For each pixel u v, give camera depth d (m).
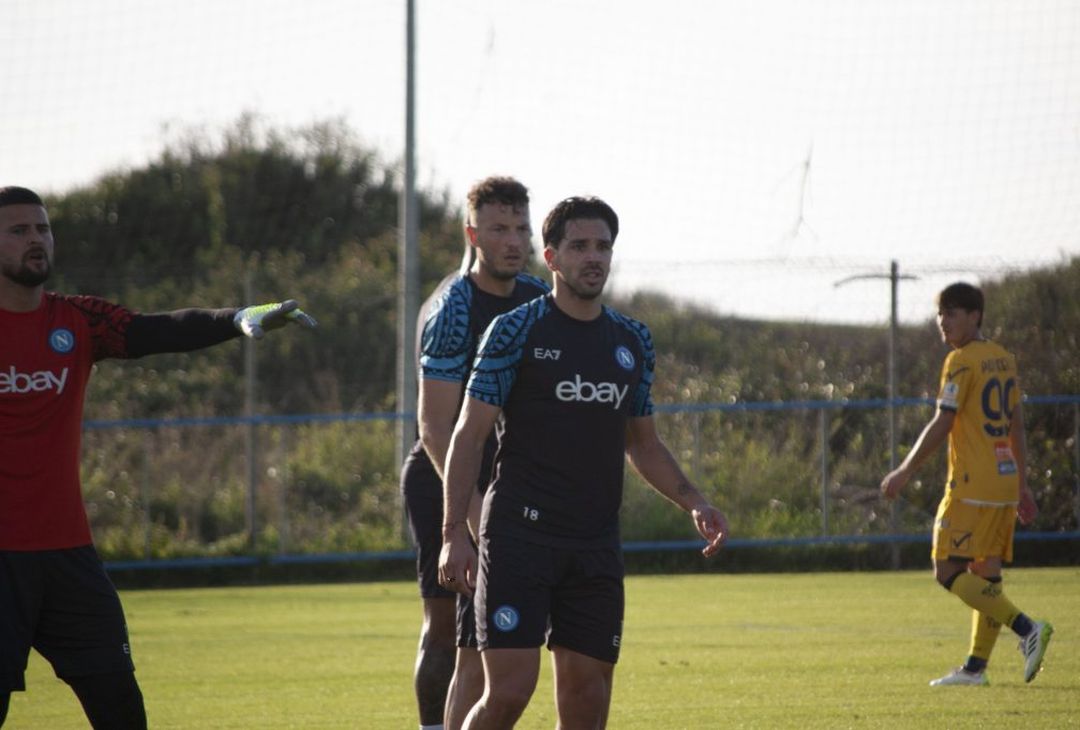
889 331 56.69
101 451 66.00
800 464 57.22
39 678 30.03
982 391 27.62
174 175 97.81
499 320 16.55
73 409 16.42
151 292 86.25
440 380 18.88
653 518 54.94
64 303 16.67
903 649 31.47
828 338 66.19
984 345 28.25
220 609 43.66
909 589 45.97
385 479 61.56
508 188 19.23
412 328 56.06
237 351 78.75
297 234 94.75
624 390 16.62
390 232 95.56
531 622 16.16
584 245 16.30
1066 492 53.38
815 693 25.28
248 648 33.88
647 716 23.09
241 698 26.23
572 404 16.33
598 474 16.48
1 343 15.95
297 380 77.00
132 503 60.22
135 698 16.50
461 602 18.58
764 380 65.50
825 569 54.31
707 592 45.72
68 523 16.25
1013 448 28.44
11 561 15.84
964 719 22.17
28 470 15.99
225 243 93.69
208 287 86.31
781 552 54.44
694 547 53.69
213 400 75.31
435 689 20.56
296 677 28.95
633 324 17.23
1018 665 28.62
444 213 97.94
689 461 57.59
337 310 82.19
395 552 54.16
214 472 63.59
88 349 16.64
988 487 27.05
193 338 16.80
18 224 15.95
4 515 15.89
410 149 56.41
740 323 69.69
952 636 33.88
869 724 21.89
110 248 92.31
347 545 55.41
